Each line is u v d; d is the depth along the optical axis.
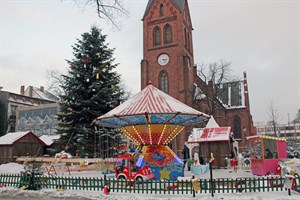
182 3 59.44
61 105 30.91
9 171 24.72
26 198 12.33
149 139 17.72
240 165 28.38
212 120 33.69
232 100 69.94
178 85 55.41
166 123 17.42
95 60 32.25
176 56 56.69
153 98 17.45
